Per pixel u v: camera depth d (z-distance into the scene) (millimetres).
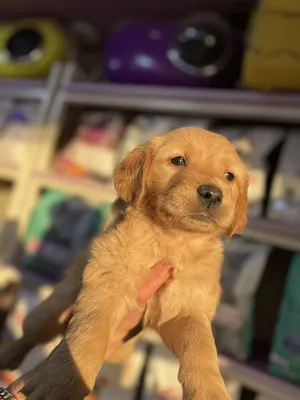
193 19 627
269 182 576
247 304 518
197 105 587
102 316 283
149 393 582
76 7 825
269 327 578
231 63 618
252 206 540
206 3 710
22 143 771
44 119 743
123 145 674
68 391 251
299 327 479
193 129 345
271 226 511
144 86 642
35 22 815
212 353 273
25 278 683
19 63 791
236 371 507
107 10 805
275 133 575
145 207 323
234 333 518
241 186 346
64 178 698
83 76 765
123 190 334
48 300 364
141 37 652
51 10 854
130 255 305
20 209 728
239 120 679
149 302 317
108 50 681
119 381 593
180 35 622
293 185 521
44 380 257
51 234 688
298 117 510
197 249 315
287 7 510
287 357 483
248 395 561
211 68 613
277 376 491
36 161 741
